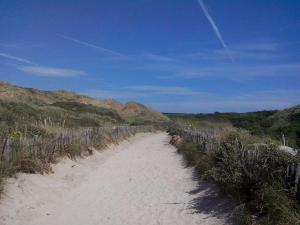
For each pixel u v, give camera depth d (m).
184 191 12.23
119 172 15.95
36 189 10.65
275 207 7.41
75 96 81.12
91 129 22.06
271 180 8.45
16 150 11.60
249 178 9.16
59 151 15.02
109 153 21.78
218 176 10.41
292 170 8.09
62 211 9.85
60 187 11.75
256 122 35.00
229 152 11.08
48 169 12.59
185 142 23.72
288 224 6.92
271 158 9.24
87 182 13.26
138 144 31.47
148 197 11.66
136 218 9.62
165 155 22.52
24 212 9.05
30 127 17.84
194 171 15.12
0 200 9.06
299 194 7.61
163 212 10.08
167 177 14.91
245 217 8.00
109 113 64.19
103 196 11.64
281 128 22.06
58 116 33.00
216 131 20.98
